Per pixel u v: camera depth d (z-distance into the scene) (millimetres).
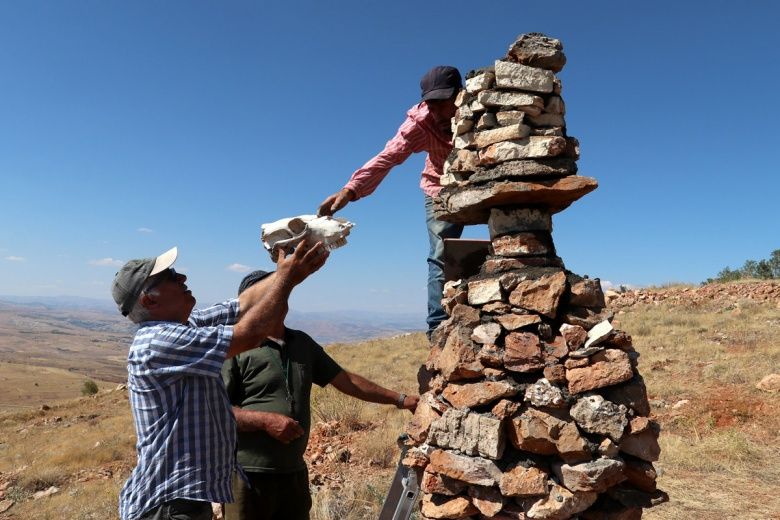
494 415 2861
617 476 2811
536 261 3145
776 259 30906
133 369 2738
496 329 2994
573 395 2852
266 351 3783
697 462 7355
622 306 24766
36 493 11398
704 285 26516
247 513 3527
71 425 20172
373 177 3656
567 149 3121
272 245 2867
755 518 5555
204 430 2750
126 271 2885
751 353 13625
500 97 3102
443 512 3004
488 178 3146
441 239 3797
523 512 2848
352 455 9180
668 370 13031
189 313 3105
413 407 4156
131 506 2660
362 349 25516
